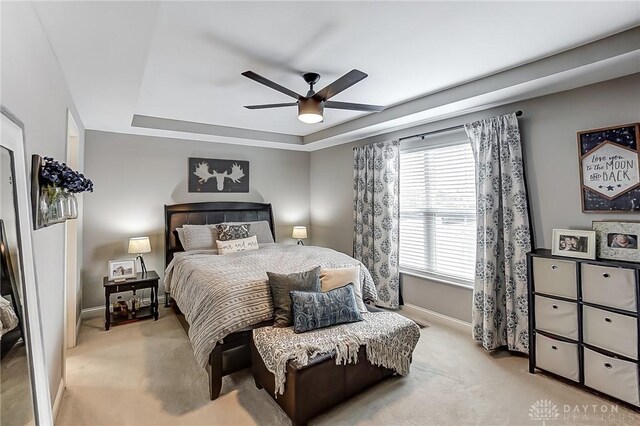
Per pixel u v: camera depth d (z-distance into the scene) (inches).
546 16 72.6
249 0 66.2
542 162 109.0
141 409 83.5
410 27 77.1
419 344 122.0
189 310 109.5
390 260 159.9
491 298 115.3
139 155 166.9
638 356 81.0
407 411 83.2
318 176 215.5
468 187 134.1
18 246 49.4
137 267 162.4
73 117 107.2
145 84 111.9
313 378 77.5
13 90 48.9
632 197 89.7
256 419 80.2
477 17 73.1
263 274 108.1
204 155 186.1
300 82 110.3
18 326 48.3
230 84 112.2
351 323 96.9
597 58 82.9
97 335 131.1
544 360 99.0
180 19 72.8
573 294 92.5
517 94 107.3
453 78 108.3
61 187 70.6
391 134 164.4
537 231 110.7
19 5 51.6
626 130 91.0
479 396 89.5
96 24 63.9
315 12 70.8
